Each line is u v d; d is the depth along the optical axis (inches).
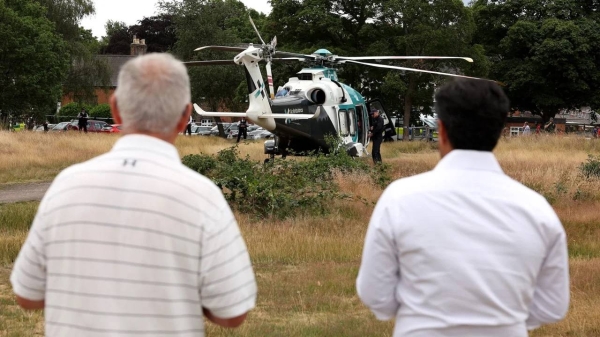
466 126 158.1
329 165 954.1
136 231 144.9
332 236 647.1
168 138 156.6
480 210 154.3
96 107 3659.0
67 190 150.6
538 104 3161.9
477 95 158.1
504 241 152.6
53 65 2600.9
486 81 163.9
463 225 153.1
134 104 151.6
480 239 152.4
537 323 163.3
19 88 2532.0
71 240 147.3
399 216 156.3
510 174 1068.5
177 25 3157.0
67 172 155.2
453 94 160.4
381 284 159.2
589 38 3073.3
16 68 2524.6
